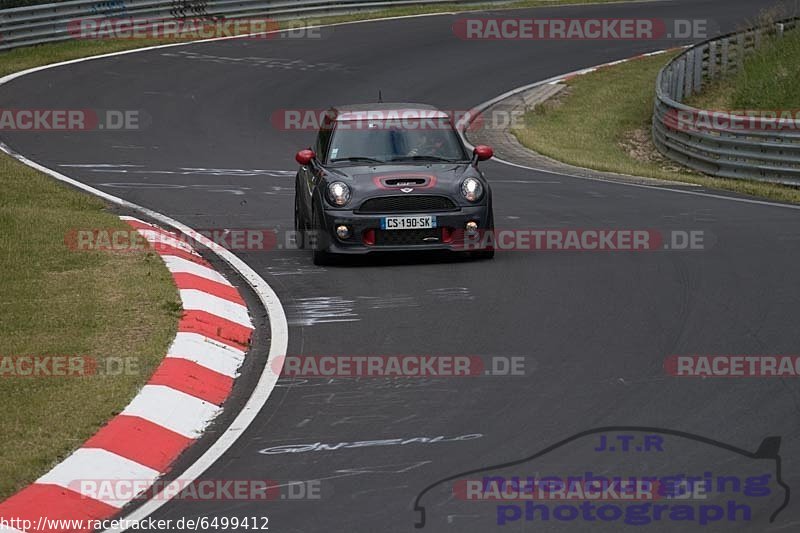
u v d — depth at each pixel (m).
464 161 43.75
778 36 103.88
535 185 62.66
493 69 108.75
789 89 92.31
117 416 24.75
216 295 36.00
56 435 23.61
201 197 57.38
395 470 21.75
